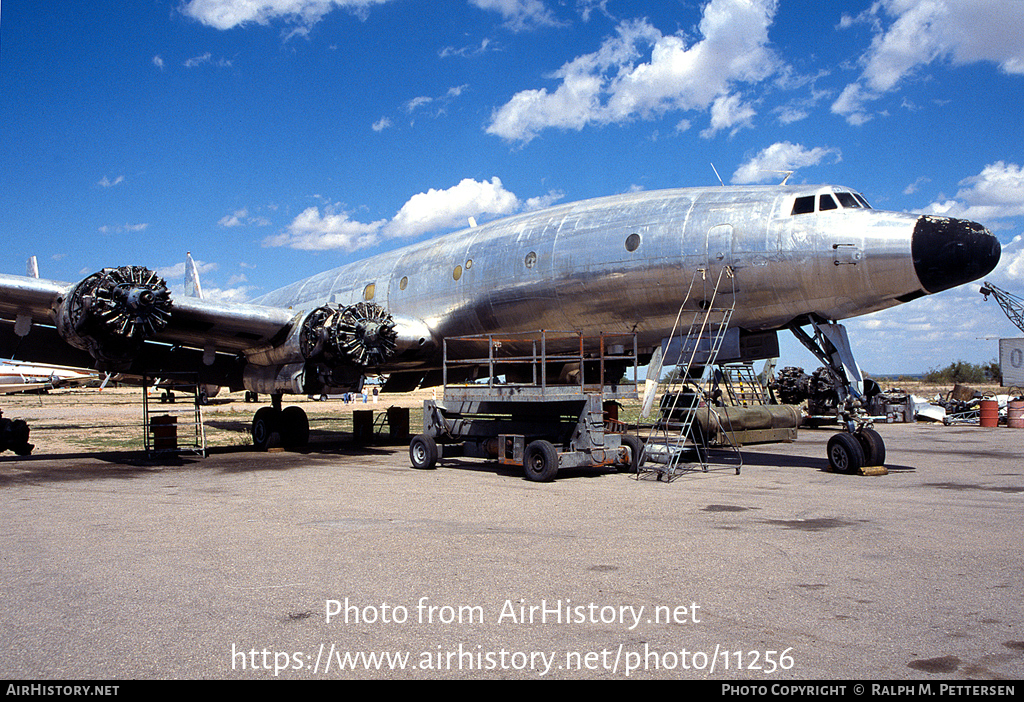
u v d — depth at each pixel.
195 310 14.84
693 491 10.72
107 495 10.72
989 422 27.83
